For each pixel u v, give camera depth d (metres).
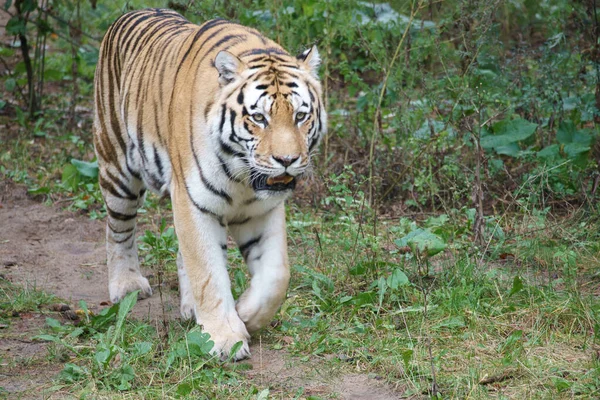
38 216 13.09
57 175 14.62
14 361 8.25
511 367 7.86
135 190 10.02
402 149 13.25
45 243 12.18
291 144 7.84
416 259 9.98
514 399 7.35
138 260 10.56
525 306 9.18
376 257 10.20
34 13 20.81
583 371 7.79
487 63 14.48
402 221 11.33
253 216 8.53
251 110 7.91
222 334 8.23
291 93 7.96
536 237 10.97
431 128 13.12
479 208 10.85
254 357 8.35
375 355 8.28
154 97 9.02
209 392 7.50
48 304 9.88
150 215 13.10
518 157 13.20
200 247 8.32
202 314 8.38
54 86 19.50
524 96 13.19
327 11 14.03
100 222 13.02
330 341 8.53
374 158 13.27
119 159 9.91
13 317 9.45
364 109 15.57
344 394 7.61
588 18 13.63
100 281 10.91
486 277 9.77
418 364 7.96
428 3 12.84
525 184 11.65
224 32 8.72
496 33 14.01
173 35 9.35
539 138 13.73
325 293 9.73
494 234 11.16
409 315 9.05
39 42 17.56
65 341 8.65
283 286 8.44
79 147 15.56
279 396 7.57
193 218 8.30
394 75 13.99
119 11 17.17
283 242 8.55
